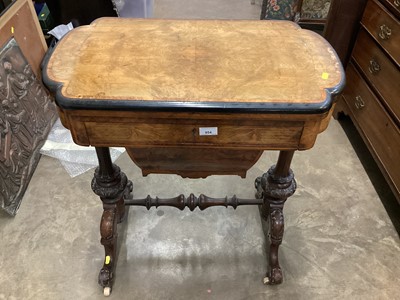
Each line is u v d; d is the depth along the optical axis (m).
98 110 0.80
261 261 1.32
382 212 1.50
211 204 1.28
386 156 1.47
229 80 0.86
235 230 1.42
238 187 1.59
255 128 0.85
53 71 0.87
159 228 1.42
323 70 0.89
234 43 0.98
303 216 1.47
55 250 1.35
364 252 1.35
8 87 1.49
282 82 0.85
